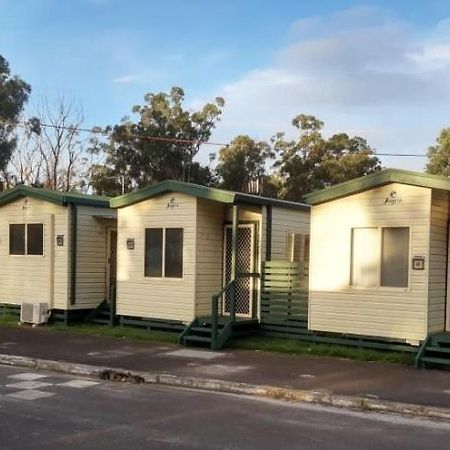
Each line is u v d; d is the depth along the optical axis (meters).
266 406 8.82
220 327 14.21
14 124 37.66
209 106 47.09
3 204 18.52
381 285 12.73
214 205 15.55
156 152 44.59
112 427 7.34
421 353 11.68
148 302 15.69
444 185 11.91
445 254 12.73
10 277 18.41
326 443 6.89
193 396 9.41
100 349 13.34
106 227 18.33
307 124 46.06
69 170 38.25
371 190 12.88
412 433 7.46
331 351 12.78
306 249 17.19
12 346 13.66
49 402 8.70
